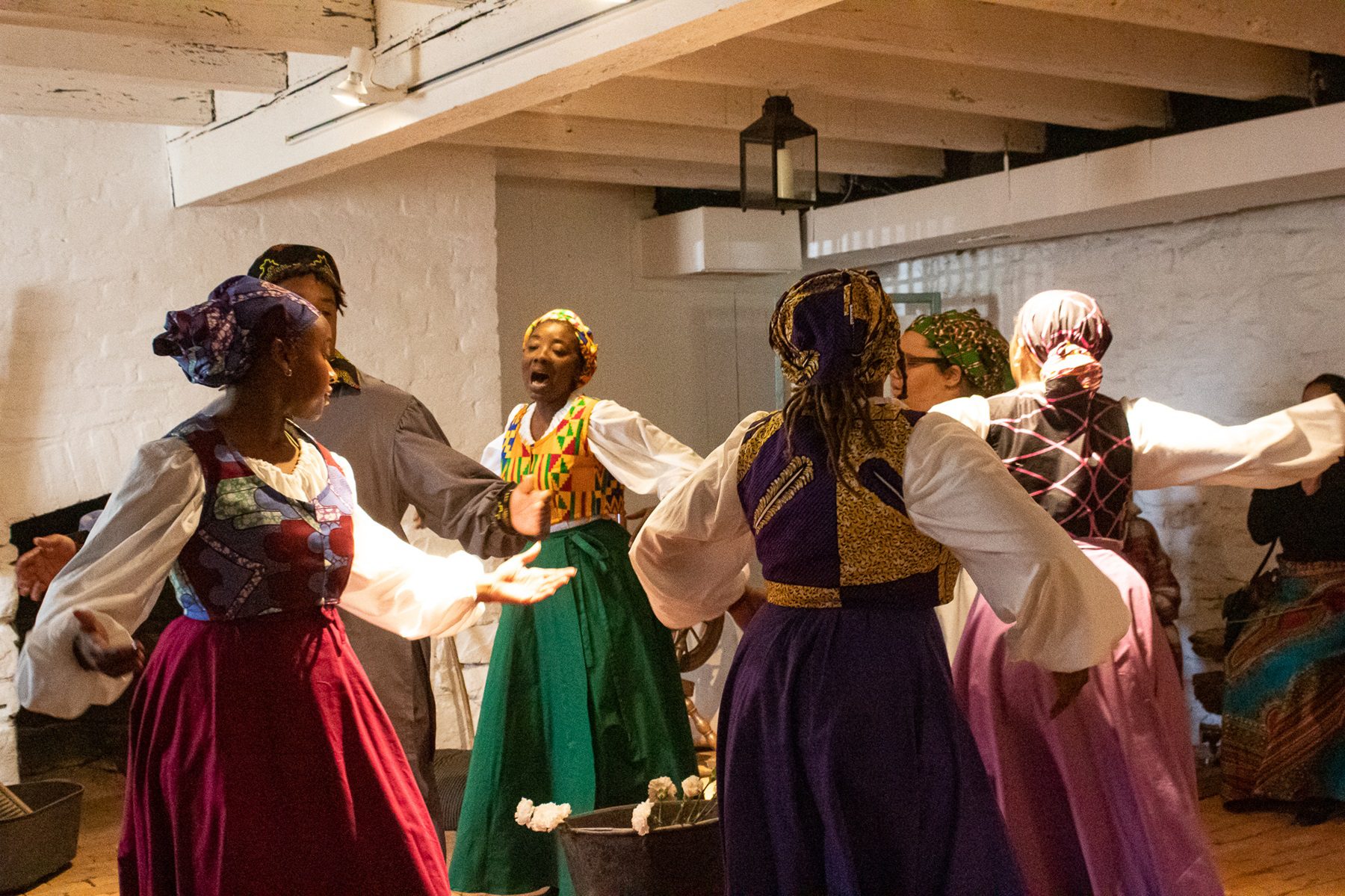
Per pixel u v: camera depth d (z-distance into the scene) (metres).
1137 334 5.47
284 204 4.78
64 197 4.40
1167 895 2.48
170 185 4.58
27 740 4.67
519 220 5.95
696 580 2.49
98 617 1.82
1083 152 5.06
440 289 5.12
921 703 1.99
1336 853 3.74
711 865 2.85
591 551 3.32
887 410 2.10
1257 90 4.32
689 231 6.00
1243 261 5.05
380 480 2.75
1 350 4.32
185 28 3.15
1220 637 4.75
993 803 1.98
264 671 2.01
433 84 3.31
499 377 5.39
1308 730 4.12
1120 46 4.02
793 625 2.08
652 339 6.40
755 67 4.09
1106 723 2.55
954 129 5.10
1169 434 2.70
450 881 3.22
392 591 2.31
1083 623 1.96
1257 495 4.49
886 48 3.60
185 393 4.62
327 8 3.40
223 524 2.01
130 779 2.06
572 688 3.19
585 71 2.96
